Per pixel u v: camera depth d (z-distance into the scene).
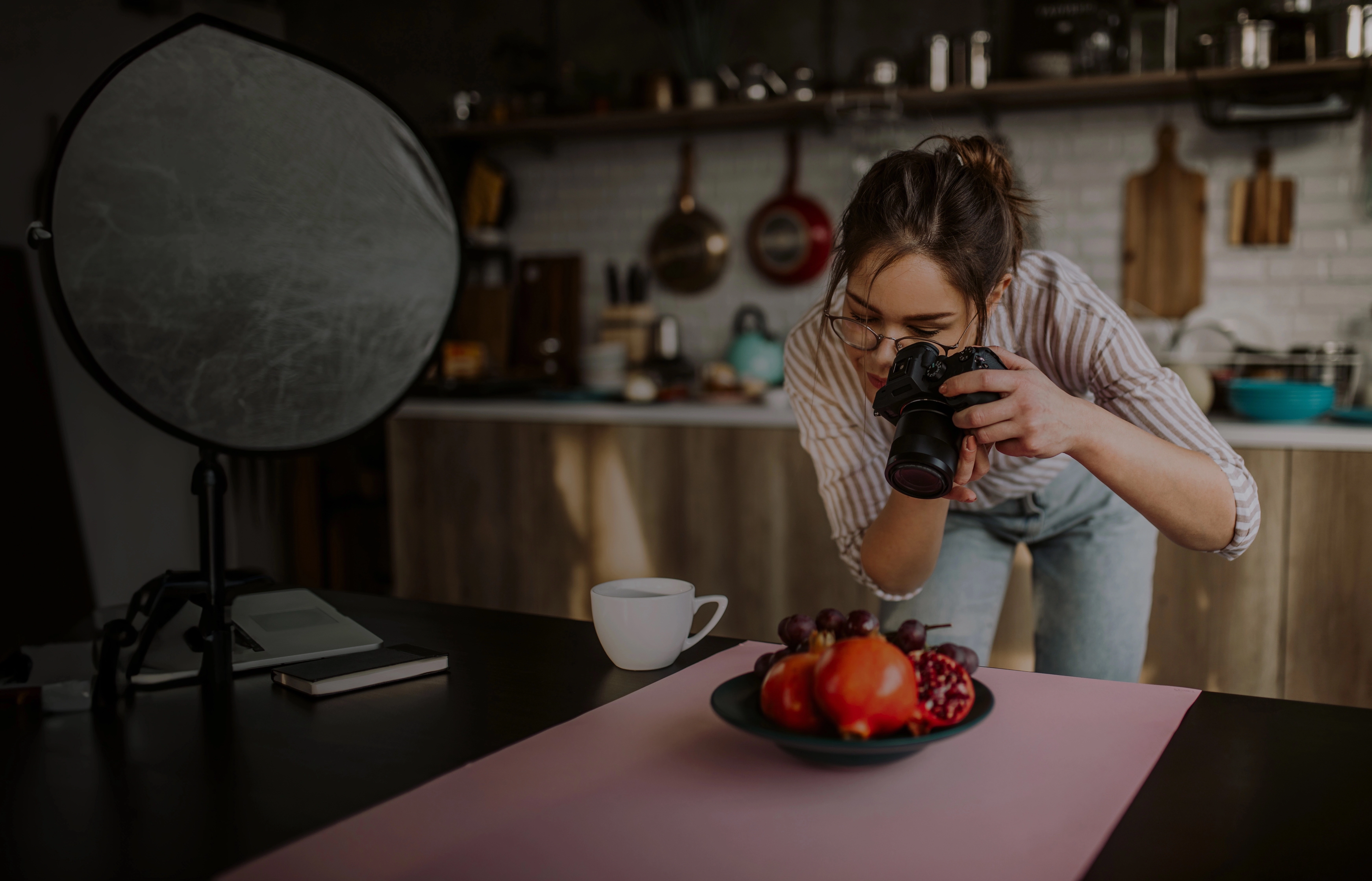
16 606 2.72
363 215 1.13
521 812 0.67
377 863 0.60
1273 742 0.78
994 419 0.83
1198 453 0.97
